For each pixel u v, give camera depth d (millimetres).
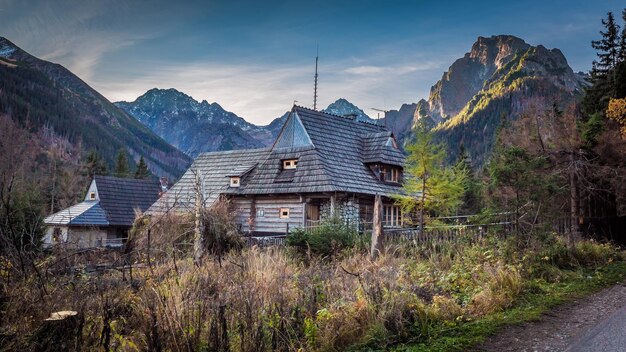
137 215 19000
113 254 12258
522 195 13312
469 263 11227
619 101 21297
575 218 17391
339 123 28609
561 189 14562
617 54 34906
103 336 5461
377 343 6461
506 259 11562
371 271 10477
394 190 26250
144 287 7270
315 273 9891
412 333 6980
